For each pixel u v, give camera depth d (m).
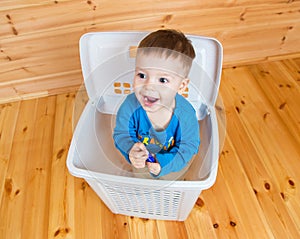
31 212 0.92
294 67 1.34
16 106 1.22
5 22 0.95
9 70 1.13
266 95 1.22
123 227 0.88
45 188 0.97
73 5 0.95
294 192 0.93
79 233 0.87
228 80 1.30
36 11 0.94
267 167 1.00
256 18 1.14
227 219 0.89
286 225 0.87
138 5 0.99
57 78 1.21
